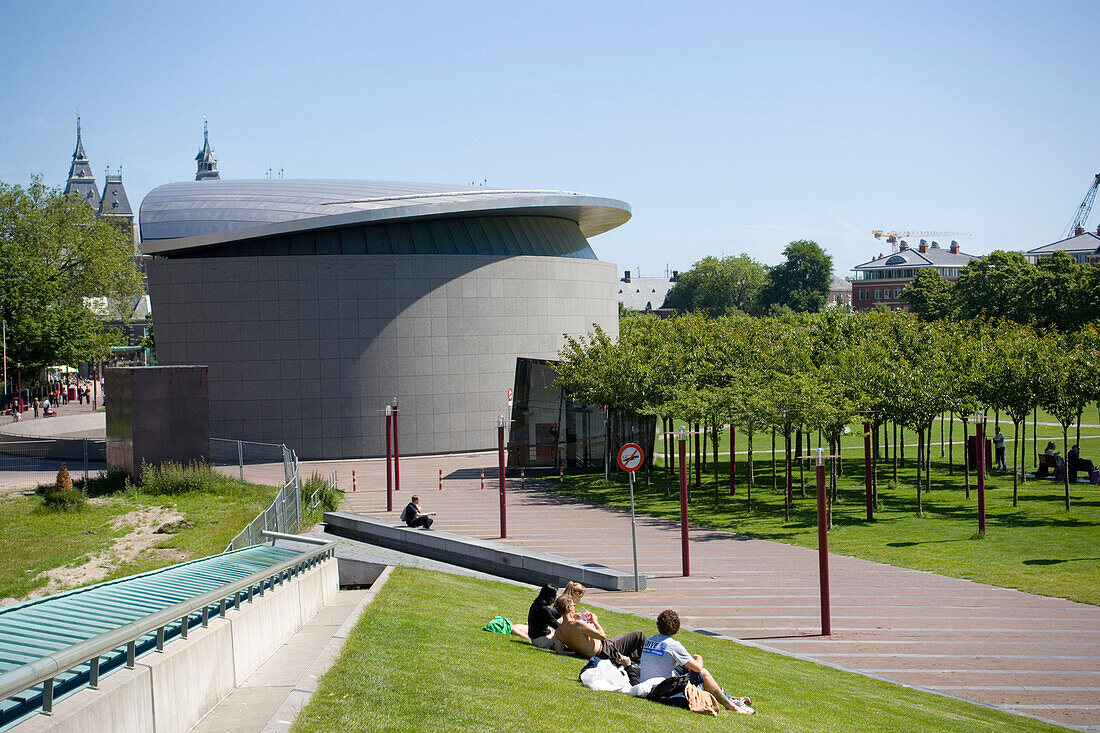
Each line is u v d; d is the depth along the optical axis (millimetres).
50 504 31016
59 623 8852
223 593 9789
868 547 26562
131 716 7320
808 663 16125
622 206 59000
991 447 43312
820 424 30719
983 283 89562
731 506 34000
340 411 49188
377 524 27859
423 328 50188
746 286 163250
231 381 48812
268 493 34156
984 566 23875
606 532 29188
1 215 79438
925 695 14430
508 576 23734
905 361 34438
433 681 10078
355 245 49781
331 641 11438
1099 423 63531
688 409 33750
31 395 82625
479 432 51812
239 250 49750
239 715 9070
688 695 11211
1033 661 16516
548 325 54375
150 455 34719
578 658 13273
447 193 55656
